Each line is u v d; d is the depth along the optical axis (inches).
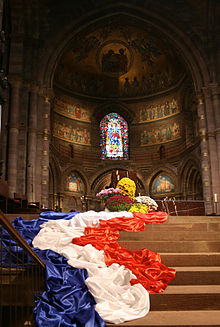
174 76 1280.8
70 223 318.7
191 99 1207.6
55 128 1242.0
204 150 975.6
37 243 280.4
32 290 202.2
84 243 265.9
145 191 1301.7
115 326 181.0
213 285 235.1
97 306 192.9
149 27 1098.7
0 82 495.2
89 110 1376.7
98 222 317.1
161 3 1054.4
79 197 1267.2
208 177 956.0
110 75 1378.0
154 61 1301.7
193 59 1027.9
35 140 879.1
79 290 206.8
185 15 1050.7
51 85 962.1
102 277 218.2
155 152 1333.7
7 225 166.7
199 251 283.3
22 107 879.1
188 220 361.4
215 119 970.1
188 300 210.7
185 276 237.1
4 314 200.5
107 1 1040.8
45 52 967.0
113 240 284.0
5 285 204.5
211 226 328.5
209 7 1014.4
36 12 948.6
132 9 1063.0
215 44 1026.7
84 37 1187.9
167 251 282.0
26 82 895.7
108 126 1403.8
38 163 879.1
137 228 310.7
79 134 1330.0
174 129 1295.5
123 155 1374.3
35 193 855.7
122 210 389.4
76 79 1342.3
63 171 1214.9
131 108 1400.1
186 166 1191.6
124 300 203.8
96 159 1337.4
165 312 205.2
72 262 234.1
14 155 825.5
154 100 1366.9
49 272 215.3
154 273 231.0
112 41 1278.3
